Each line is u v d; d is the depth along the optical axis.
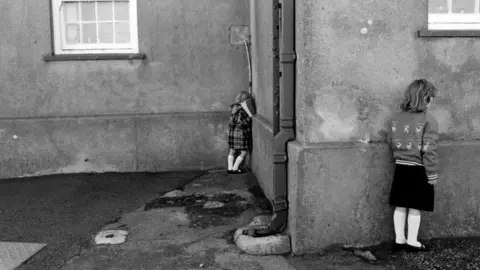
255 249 4.32
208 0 7.44
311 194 4.26
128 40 7.49
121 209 5.66
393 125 4.19
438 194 4.45
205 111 7.57
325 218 4.30
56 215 5.47
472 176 4.45
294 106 4.50
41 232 4.93
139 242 4.63
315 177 4.25
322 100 4.25
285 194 4.53
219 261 4.20
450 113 4.46
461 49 4.40
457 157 4.42
